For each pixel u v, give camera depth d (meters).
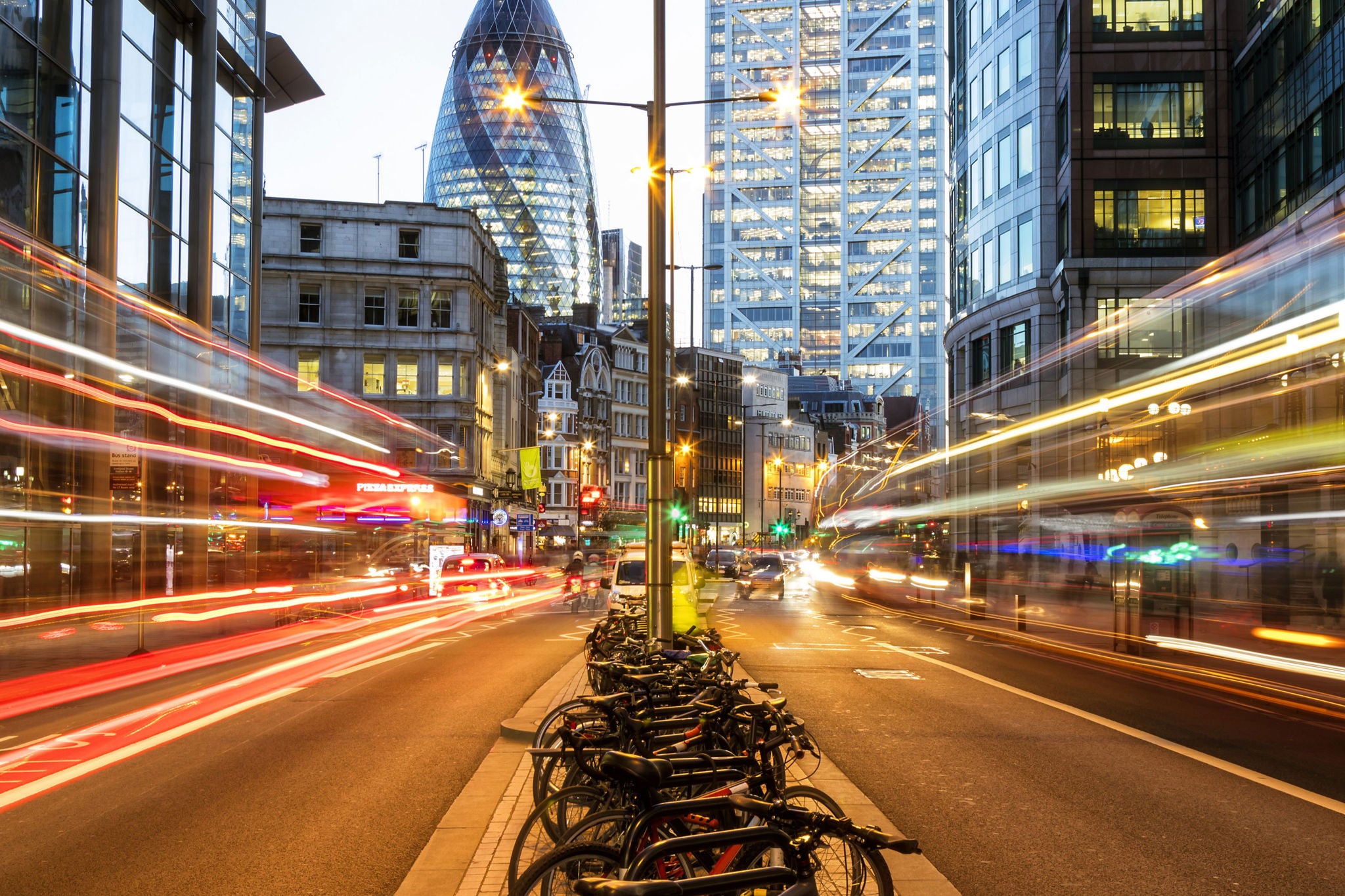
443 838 7.92
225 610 36.12
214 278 42.41
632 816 5.16
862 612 40.12
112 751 11.98
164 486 36.62
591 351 134.38
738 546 160.00
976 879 7.32
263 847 8.07
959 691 17.25
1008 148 68.81
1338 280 39.03
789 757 7.20
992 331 69.88
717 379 163.88
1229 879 7.34
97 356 32.16
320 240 77.56
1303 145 45.41
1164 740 12.77
